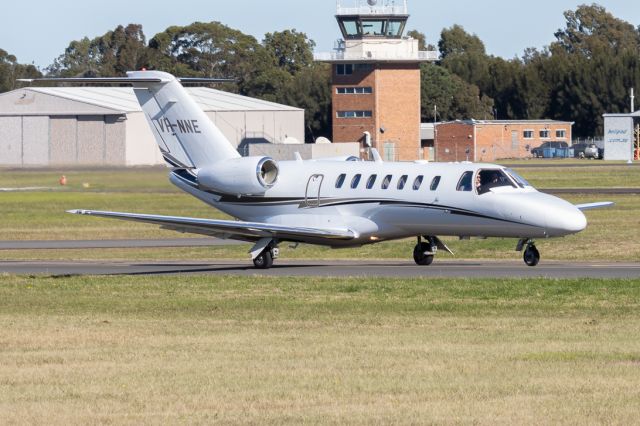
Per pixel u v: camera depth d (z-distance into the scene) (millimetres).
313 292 86250
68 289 92000
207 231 106625
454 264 111500
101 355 59062
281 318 72938
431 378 51469
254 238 108688
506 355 57000
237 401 47500
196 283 94125
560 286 85438
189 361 56906
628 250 125625
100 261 123812
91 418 44906
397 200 104188
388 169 106312
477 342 61625
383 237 107188
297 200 110062
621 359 55656
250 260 122938
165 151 117688
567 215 97500
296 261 120750
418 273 100188
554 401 46562
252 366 55188
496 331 65625
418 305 77812
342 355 57812
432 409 45375
